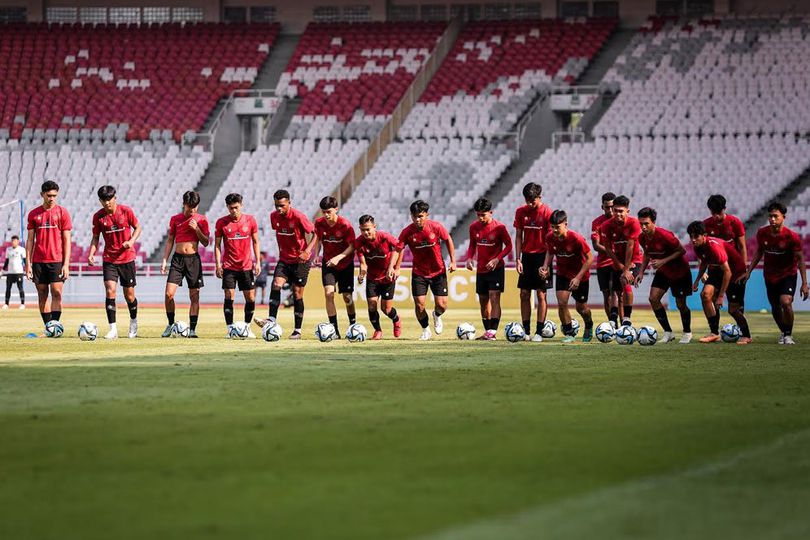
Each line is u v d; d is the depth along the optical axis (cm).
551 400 3616
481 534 1809
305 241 6638
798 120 15462
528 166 16025
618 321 7106
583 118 16275
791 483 2262
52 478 2291
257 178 16212
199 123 17312
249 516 1955
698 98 16038
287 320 9569
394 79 17575
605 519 1930
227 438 2798
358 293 12619
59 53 18400
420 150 16288
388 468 2411
